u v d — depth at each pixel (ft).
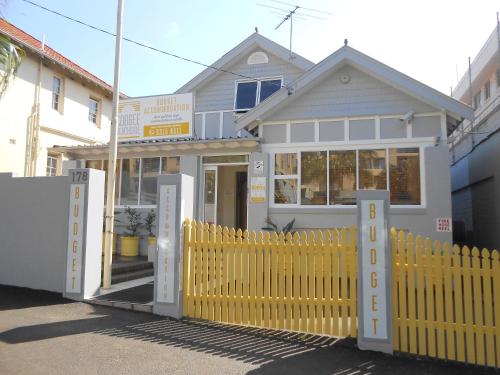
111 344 17.87
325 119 36.32
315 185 36.11
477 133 45.62
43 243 27.32
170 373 15.11
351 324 19.06
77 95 55.72
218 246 21.68
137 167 43.45
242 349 17.75
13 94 45.19
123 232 42.34
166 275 22.21
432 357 17.29
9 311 22.39
